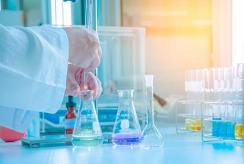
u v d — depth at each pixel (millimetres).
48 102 924
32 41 876
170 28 2436
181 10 2441
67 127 1599
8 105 897
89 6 1331
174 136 1593
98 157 1069
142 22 2428
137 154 1107
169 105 2287
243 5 2135
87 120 1255
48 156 1122
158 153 1118
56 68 909
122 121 1310
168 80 2418
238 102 1359
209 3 2434
